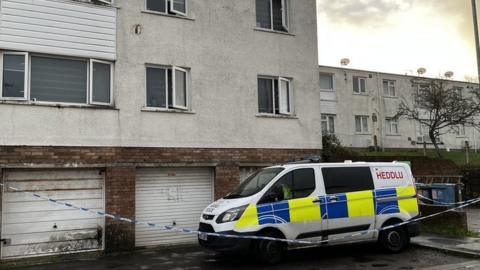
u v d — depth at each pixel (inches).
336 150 801.6
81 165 455.2
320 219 394.3
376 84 1450.5
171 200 506.6
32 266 407.8
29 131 437.7
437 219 515.8
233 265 388.5
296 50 595.2
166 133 501.0
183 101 520.1
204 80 528.7
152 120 495.2
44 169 446.0
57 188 450.9
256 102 558.6
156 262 411.2
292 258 406.9
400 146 1461.6
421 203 544.1
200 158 516.7
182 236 509.0
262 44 570.9
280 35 585.6
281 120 572.4
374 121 1421.0
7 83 438.3
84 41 469.1
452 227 501.7
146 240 488.1
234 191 416.5
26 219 435.2
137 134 485.7
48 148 443.2
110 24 483.8
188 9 530.6
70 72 469.4
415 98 1380.4
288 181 392.5
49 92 458.0
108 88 483.5
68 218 453.1
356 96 1406.3
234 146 538.0
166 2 522.0
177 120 508.7
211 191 530.9
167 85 514.0
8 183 432.1
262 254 373.4
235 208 371.6
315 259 402.3
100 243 463.8
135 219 480.4
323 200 398.0
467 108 1249.4
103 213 460.4
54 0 459.2
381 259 400.2
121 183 471.8
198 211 520.1
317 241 392.5
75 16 467.5
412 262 387.2
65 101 463.5
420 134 1504.7
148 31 502.6
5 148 426.9
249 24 564.7
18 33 440.8
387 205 425.4
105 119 471.8
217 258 423.5
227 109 538.6
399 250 426.6
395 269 362.9
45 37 451.8
